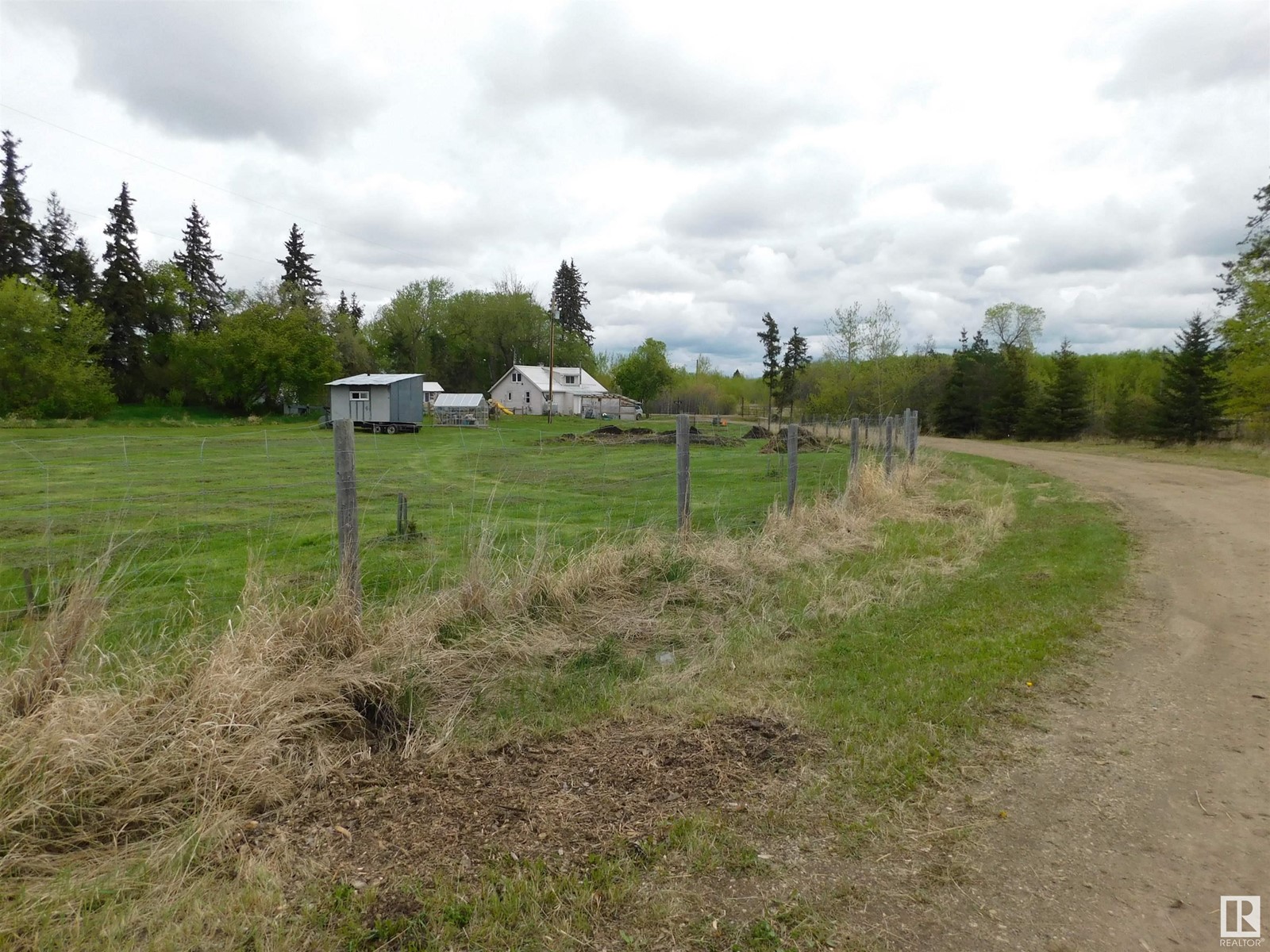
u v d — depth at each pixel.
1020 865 2.66
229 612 5.44
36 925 2.28
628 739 3.69
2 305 42.41
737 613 5.87
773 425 53.12
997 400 44.84
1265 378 26.56
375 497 13.33
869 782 3.25
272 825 2.90
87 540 8.93
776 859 2.70
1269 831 2.88
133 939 2.24
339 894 2.46
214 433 36.00
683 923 2.35
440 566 7.33
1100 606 6.12
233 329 53.94
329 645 4.18
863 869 2.64
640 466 20.22
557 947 2.24
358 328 79.44
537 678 4.48
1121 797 3.15
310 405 57.00
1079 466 20.94
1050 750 3.56
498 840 2.80
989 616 5.77
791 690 4.30
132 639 4.70
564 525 10.27
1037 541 9.12
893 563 7.61
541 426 49.41
